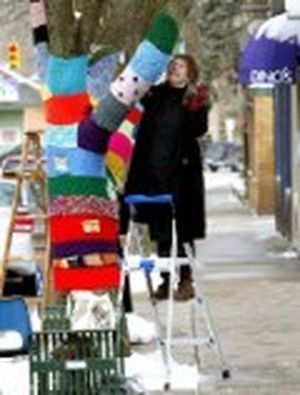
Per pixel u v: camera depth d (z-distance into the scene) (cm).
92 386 1098
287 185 3173
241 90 5562
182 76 1656
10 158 2936
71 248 1381
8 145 3142
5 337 1362
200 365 1401
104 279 1380
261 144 4356
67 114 1373
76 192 1377
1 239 1747
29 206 1958
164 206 1639
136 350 1473
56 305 1423
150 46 1327
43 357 1102
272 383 1298
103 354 1106
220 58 5806
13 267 1681
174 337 1535
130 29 1756
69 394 1097
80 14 1580
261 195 4378
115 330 1111
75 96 1375
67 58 1383
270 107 4309
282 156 3309
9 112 3116
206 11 5747
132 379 1108
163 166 1652
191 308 1594
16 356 1355
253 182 4566
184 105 1667
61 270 1385
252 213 4525
